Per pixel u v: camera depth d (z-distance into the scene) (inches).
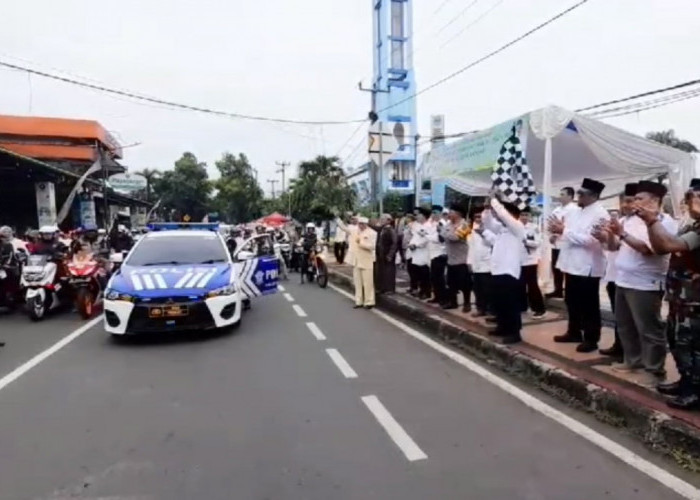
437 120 1195.9
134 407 189.5
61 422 175.9
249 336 305.6
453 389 207.0
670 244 151.9
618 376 191.0
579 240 226.2
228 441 158.7
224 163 2455.7
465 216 339.6
